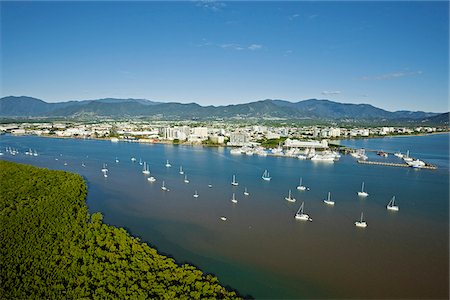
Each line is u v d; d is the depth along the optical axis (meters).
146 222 186.75
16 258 125.00
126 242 138.75
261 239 165.25
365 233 174.75
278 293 121.88
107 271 117.12
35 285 109.38
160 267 122.56
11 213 169.50
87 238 142.12
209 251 152.00
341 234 173.12
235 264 140.75
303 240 164.62
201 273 121.19
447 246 160.75
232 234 170.88
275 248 155.62
